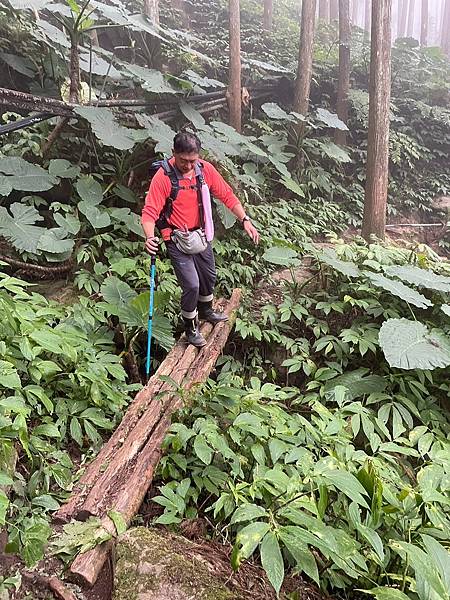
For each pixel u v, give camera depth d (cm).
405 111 911
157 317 366
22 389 243
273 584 148
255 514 173
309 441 256
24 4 516
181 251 325
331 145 743
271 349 412
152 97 614
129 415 273
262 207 582
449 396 373
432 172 869
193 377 318
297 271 509
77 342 293
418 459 302
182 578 178
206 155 538
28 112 550
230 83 690
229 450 233
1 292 263
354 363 393
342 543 169
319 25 1133
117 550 190
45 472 228
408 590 184
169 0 976
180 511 218
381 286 394
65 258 420
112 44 762
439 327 408
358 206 736
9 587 181
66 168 460
